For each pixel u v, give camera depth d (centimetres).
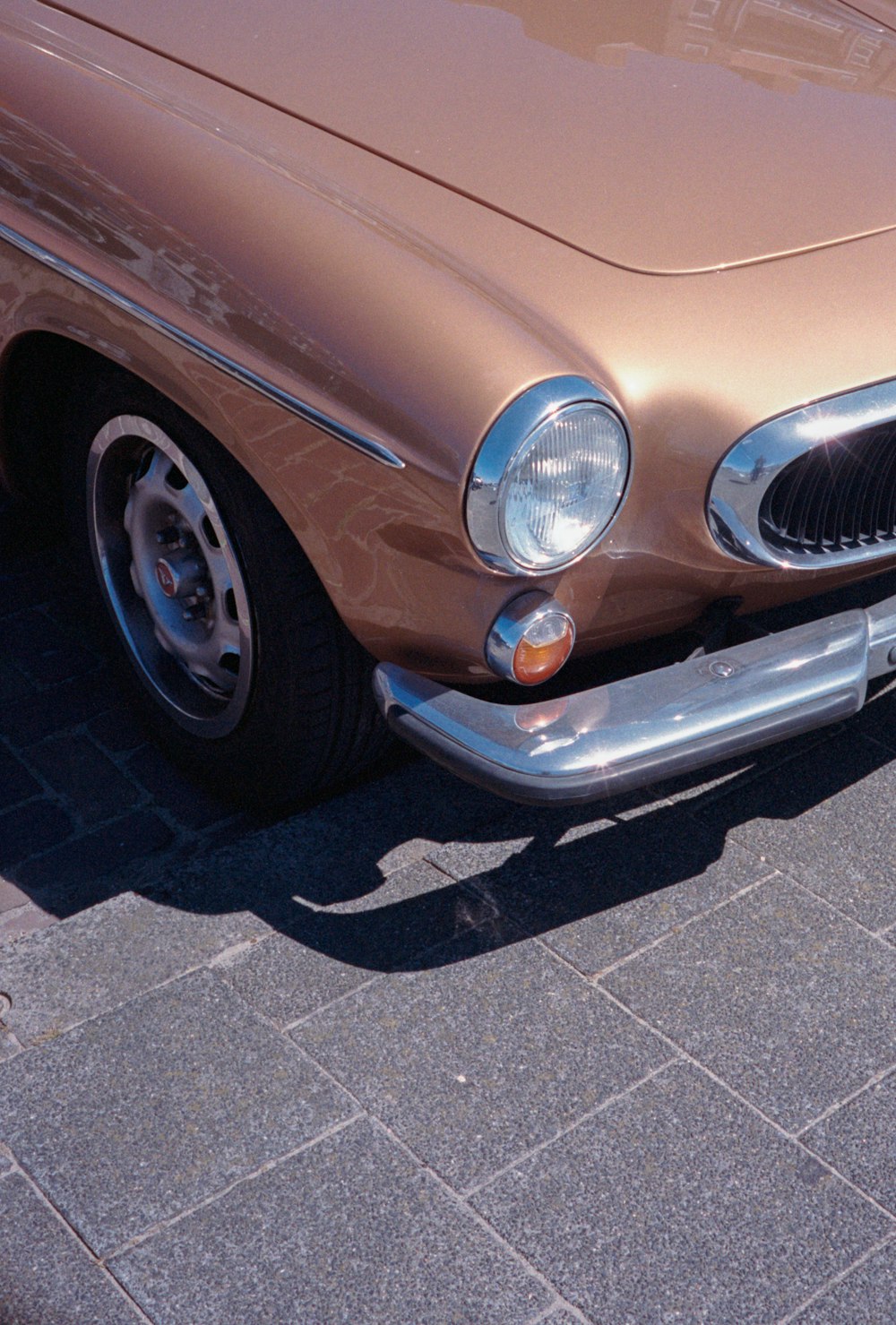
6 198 234
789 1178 199
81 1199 192
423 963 230
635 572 208
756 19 284
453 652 207
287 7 257
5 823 259
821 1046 220
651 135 234
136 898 241
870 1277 187
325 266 197
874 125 254
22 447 277
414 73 241
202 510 233
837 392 202
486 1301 182
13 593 320
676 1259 188
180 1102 205
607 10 273
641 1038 219
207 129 221
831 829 263
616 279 204
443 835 257
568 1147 202
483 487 181
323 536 207
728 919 242
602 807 265
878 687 292
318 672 230
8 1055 213
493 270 200
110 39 247
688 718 205
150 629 268
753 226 220
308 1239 188
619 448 191
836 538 221
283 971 228
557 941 236
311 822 259
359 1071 211
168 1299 180
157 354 215
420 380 186
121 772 273
